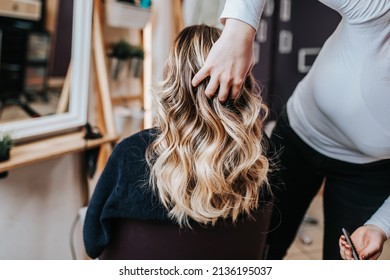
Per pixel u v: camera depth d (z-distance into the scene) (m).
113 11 1.36
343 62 0.88
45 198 1.34
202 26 0.72
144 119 1.58
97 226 0.76
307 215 2.40
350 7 0.75
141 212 0.69
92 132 1.33
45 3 1.21
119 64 1.49
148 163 0.68
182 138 0.67
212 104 0.68
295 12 2.61
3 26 1.12
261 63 2.64
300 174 1.24
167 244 0.73
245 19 0.63
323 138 1.09
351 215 1.12
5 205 1.19
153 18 1.69
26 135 1.15
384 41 0.76
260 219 0.77
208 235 0.73
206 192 0.66
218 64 0.63
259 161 0.72
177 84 0.69
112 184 0.71
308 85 1.08
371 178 1.06
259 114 0.73
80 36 1.25
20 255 1.28
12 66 1.16
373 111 0.87
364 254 0.85
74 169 1.45
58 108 1.26
